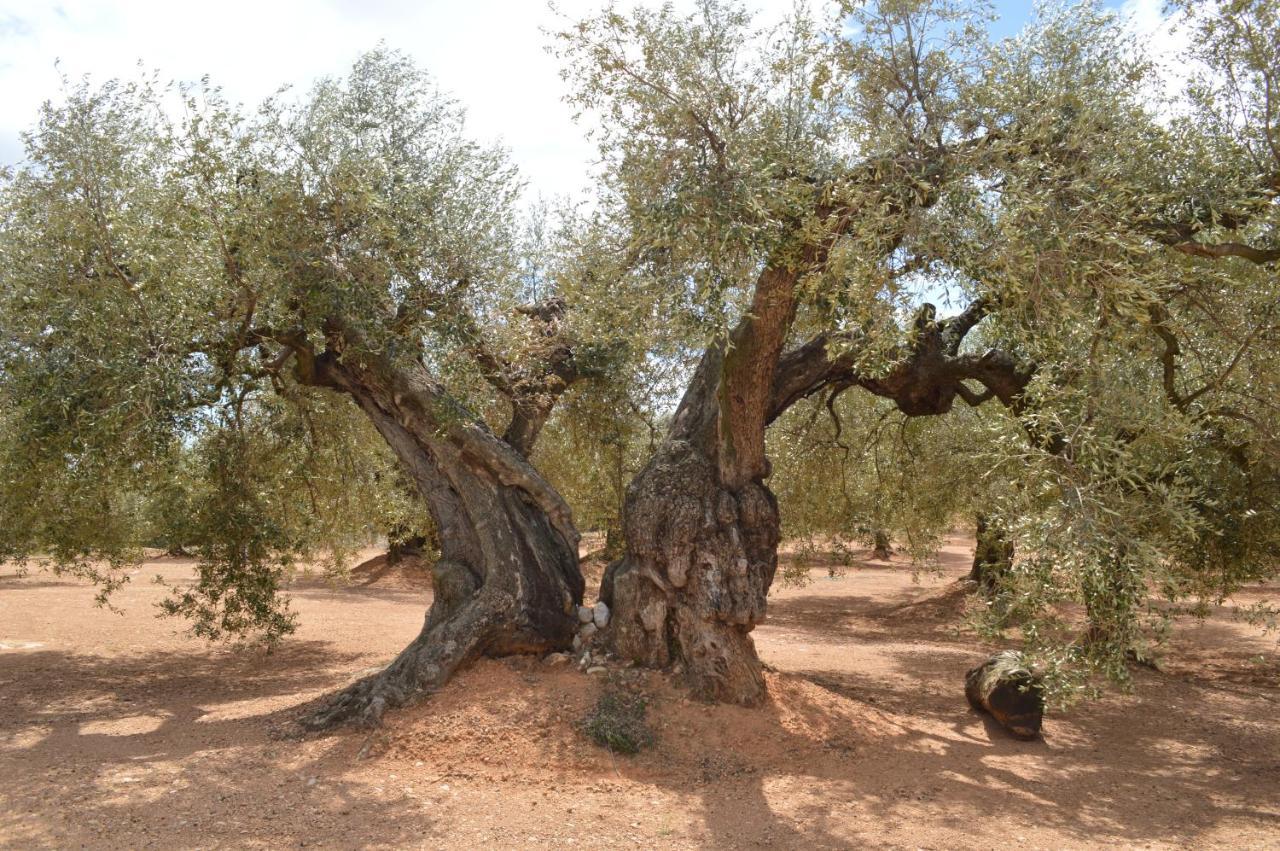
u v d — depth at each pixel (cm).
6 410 936
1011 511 705
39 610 1873
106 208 925
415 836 625
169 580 2439
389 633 1684
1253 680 1343
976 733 954
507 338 1008
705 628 884
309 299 895
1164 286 775
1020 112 773
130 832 618
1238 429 1016
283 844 603
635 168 819
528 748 784
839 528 1828
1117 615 653
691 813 682
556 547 998
